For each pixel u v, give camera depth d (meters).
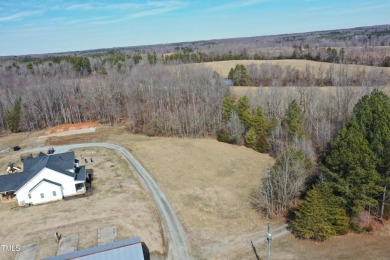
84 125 104.69
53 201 54.94
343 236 41.97
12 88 124.06
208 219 48.31
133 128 94.62
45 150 81.31
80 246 42.19
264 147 73.69
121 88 116.12
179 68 137.25
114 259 34.56
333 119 77.81
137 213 49.88
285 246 40.94
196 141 83.94
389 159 41.78
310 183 49.75
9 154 80.31
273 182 49.31
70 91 119.56
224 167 66.69
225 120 87.44
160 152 75.38
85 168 63.72
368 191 41.81
